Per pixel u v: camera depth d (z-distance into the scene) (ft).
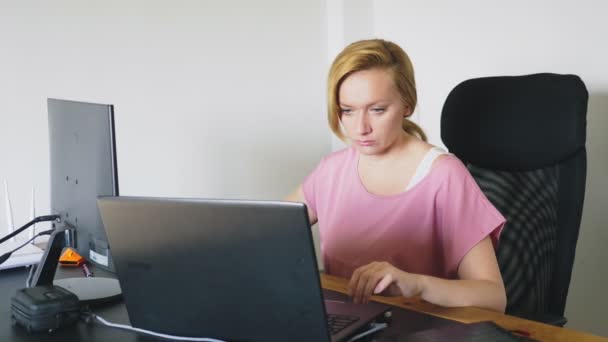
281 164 9.60
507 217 5.36
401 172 4.85
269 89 9.36
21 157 7.39
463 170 4.63
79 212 4.26
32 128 7.44
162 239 3.20
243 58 9.05
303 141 9.80
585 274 7.25
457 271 4.52
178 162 8.59
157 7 8.20
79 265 5.23
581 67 7.07
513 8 7.70
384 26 9.64
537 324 3.65
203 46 8.64
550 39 7.34
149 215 3.19
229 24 8.86
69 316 3.77
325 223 5.29
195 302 3.24
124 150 8.12
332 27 9.74
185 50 8.49
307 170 9.90
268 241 2.83
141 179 8.30
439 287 3.88
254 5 9.07
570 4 7.10
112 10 7.86
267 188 9.51
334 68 4.41
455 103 5.82
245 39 9.04
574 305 7.40
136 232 3.29
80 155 4.18
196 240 3.06
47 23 7.42
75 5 7.59
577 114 5.21
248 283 2.99
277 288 2.91
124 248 3.39
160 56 8.29
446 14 8.57
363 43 4.42
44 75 7.46
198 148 8.75
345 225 5.08
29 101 7.39
